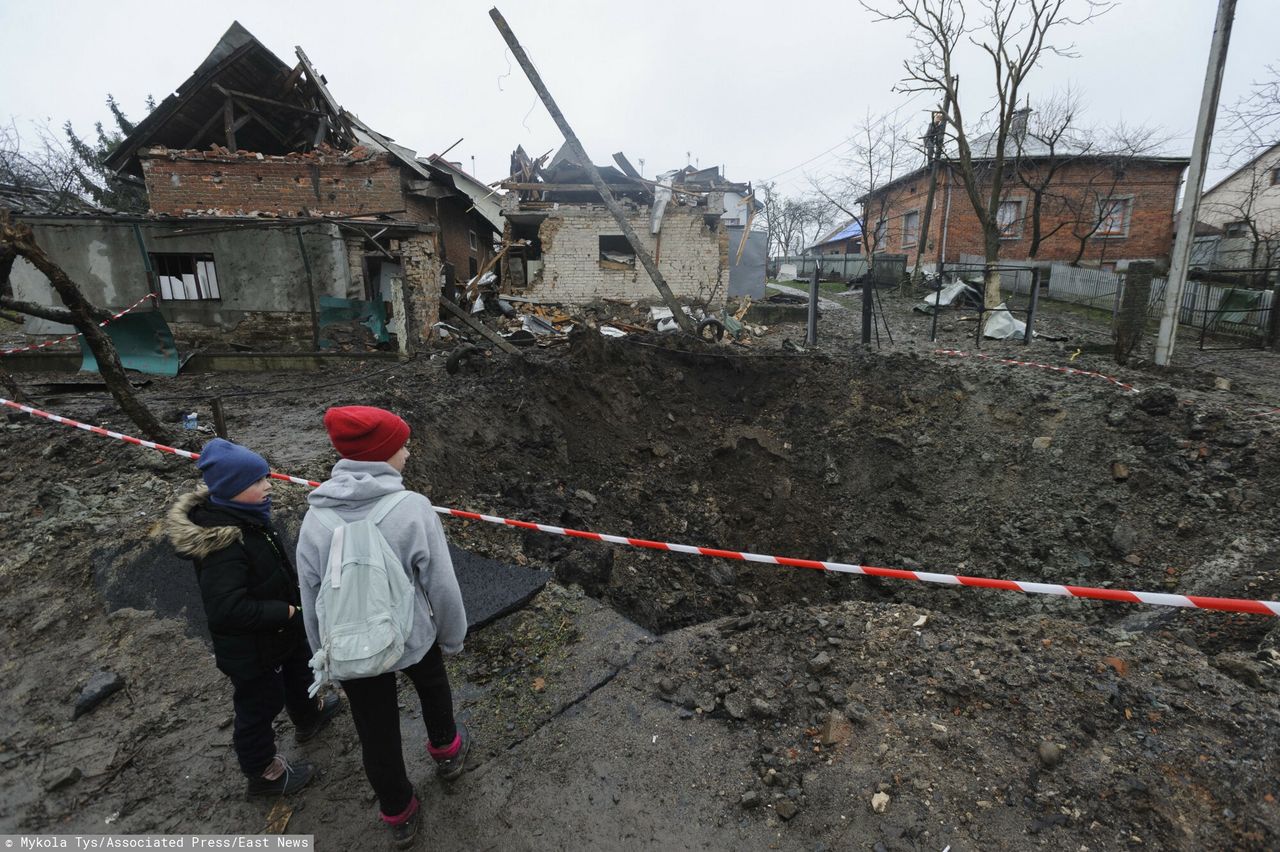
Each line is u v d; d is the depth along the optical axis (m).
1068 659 2.83
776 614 3.43
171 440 5.55
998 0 16.25
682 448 9.14
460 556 4.08
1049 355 10.85
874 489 8.14
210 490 2.15
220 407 5.48
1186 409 6.89
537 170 18.95
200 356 9.40
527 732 2.73
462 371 9.43
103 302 10.37
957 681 2.73
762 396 10.08
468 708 2.90
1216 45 8.67
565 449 8.06
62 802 2.37
